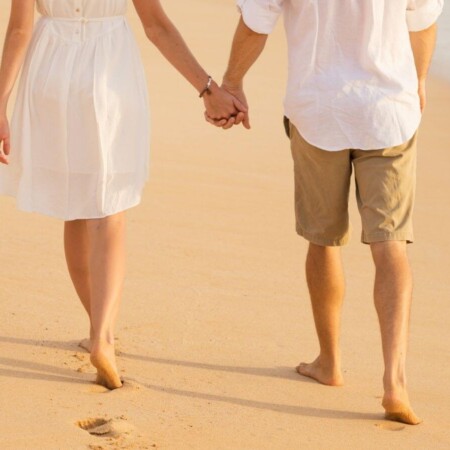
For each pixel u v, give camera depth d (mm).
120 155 8312
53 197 8367
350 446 7402
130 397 7945
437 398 8438
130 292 10359
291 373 8812
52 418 7352
